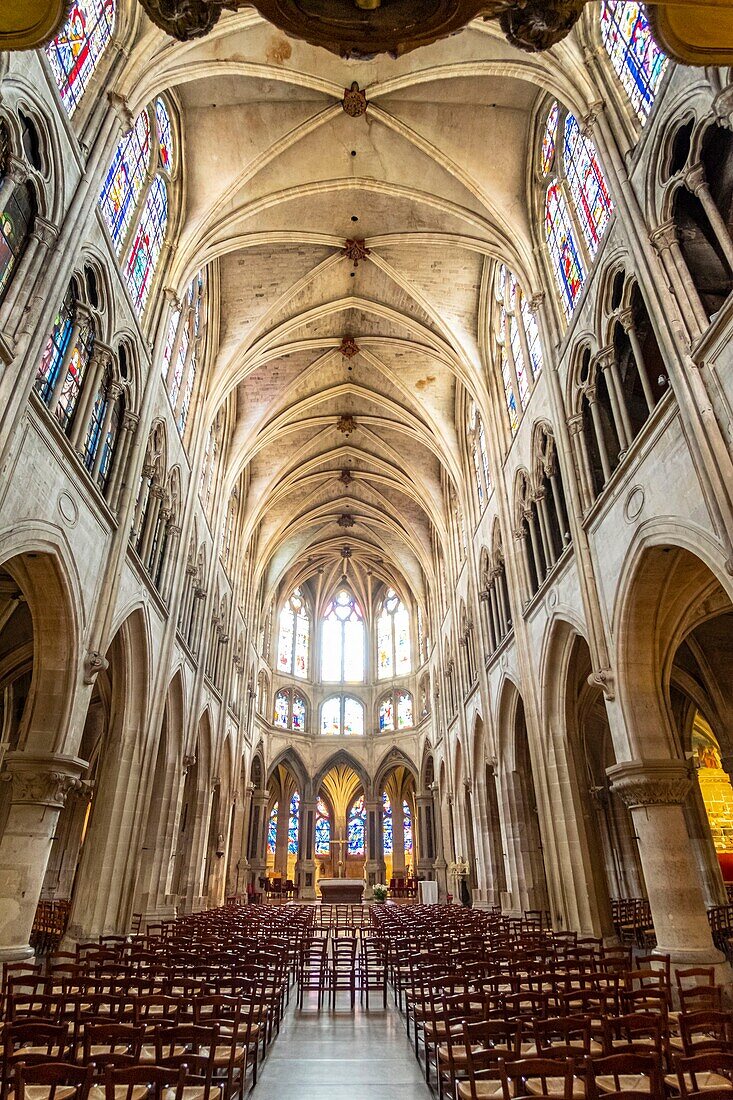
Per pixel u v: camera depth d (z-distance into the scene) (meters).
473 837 31.81
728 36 5.68
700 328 11.05
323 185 22.31
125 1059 5.27
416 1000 9.19
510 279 23.55
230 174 21.08
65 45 12.91
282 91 19.83
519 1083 5.70
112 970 8.95
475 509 29.56
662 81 12.21
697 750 34.09
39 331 11.11
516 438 22.55
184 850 26.78
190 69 16.94
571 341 16.98
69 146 12.58
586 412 16.72
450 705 35.53
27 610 19.09
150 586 18.45
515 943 12.48
